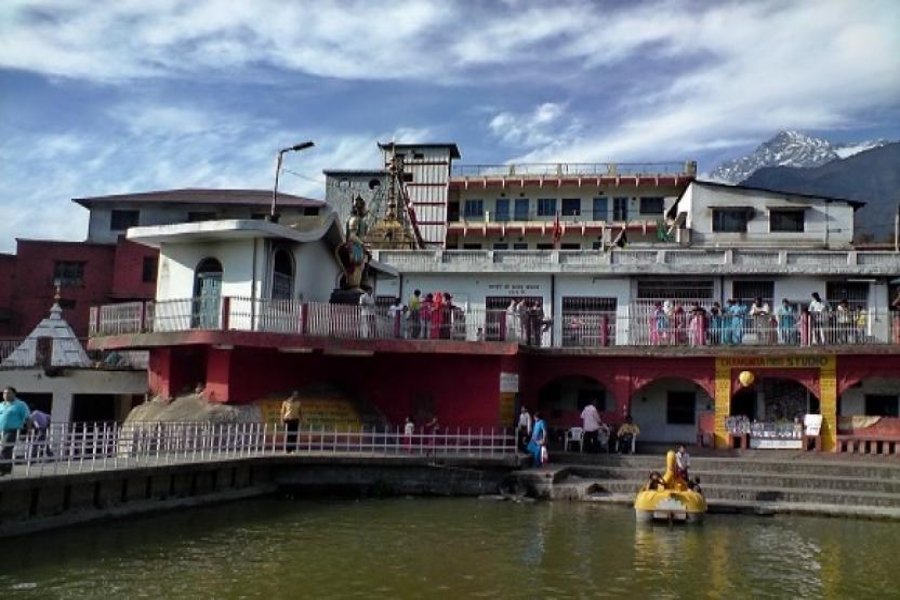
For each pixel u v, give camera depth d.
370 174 53.12
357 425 25.75
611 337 28.22
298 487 22.39
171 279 26.12
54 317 31.17
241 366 24.27
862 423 25.94
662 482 19.67
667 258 32.16
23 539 14.86
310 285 27.84
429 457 22.80
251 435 21.98
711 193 44.00
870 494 21.09
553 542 16.42
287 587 12.66
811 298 30.88
